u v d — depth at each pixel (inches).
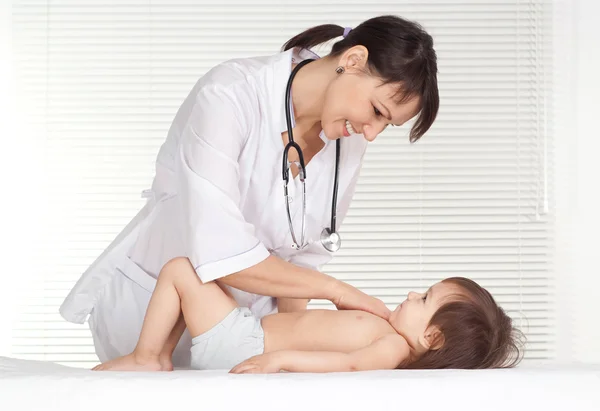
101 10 124.3
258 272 58.6
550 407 42.7
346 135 61.6
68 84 123.5
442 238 123.7
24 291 121.1
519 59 124.7
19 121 123.0
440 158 124.2
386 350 59.9
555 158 123.6
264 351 61.1
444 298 65.1
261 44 123.6
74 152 122.7
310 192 69.2
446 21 124.8
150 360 60.4
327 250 71.0
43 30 124.1
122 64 123.6
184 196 58.1
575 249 122.6
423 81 58.5
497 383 43.4
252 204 65.8
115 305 67.4
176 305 60.0
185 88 123.6
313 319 63.2
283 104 63.0
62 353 121.5
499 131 124.0
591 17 123.5
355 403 42.3
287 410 42.1
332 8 124.0
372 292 123.3
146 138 123.0
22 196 122.0
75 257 121.6
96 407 42.0
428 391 42.9
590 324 122.0
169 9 124.2
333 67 62.4
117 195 122.4
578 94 123.3
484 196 123.6
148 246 67.3
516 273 123.2
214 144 58.4
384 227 124.0
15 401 42.1
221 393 42.5
